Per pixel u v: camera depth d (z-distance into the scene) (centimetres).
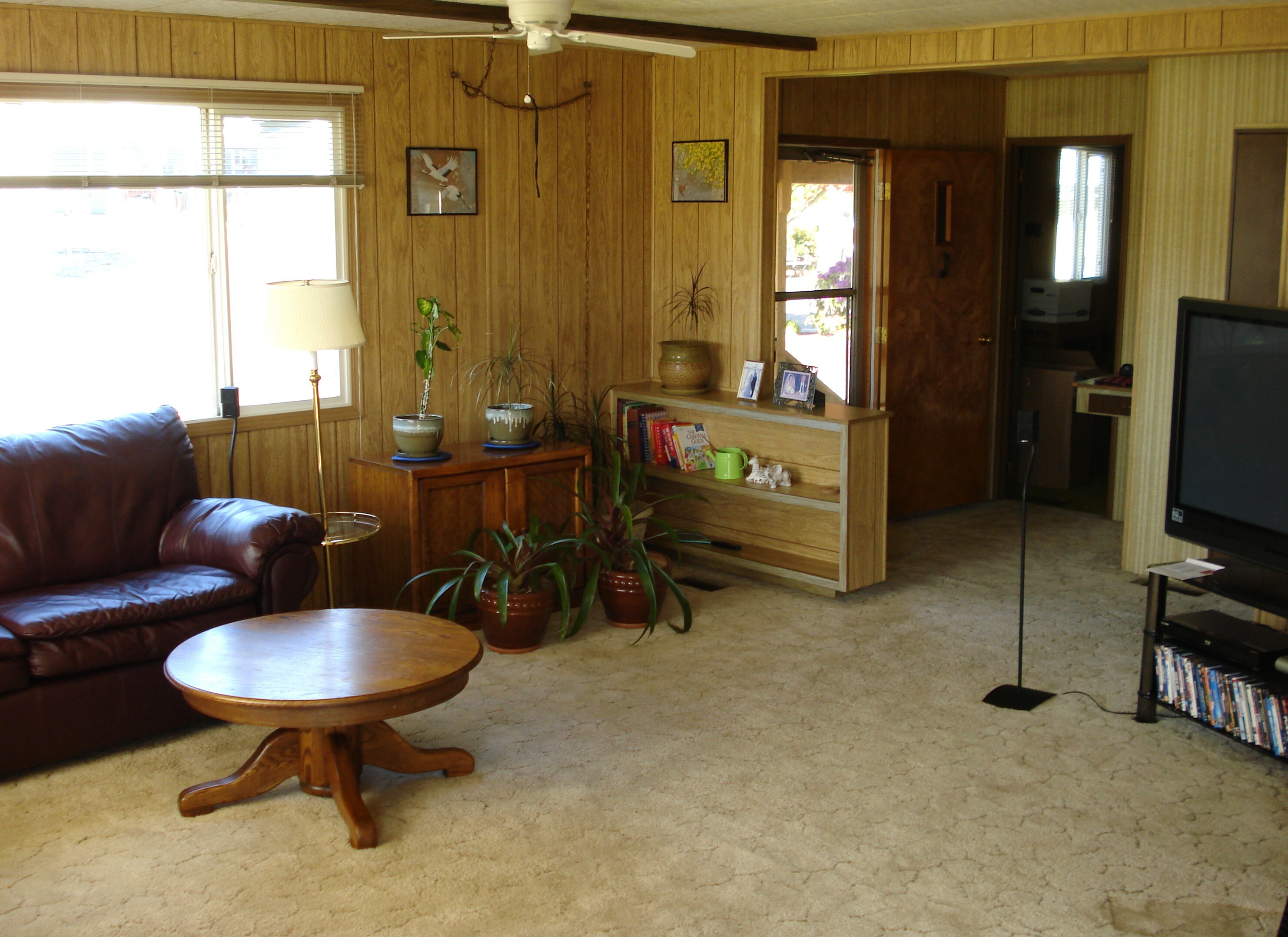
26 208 413
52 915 275
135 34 423
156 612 361
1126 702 404
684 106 576
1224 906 281
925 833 314
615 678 423
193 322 456
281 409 481
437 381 529
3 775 342
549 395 571
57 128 412
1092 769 353
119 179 420
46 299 421
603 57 568
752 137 550
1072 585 539
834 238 628
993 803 331
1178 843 310
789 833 314
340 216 488
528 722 385
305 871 295
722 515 583
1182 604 510
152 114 433
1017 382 730
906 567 570
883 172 632
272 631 346
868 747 366
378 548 484
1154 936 269
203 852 304
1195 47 420
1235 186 501
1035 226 727
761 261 557
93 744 352
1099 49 442
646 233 600
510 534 454
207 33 440
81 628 347
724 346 579
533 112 544
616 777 346
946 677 425
